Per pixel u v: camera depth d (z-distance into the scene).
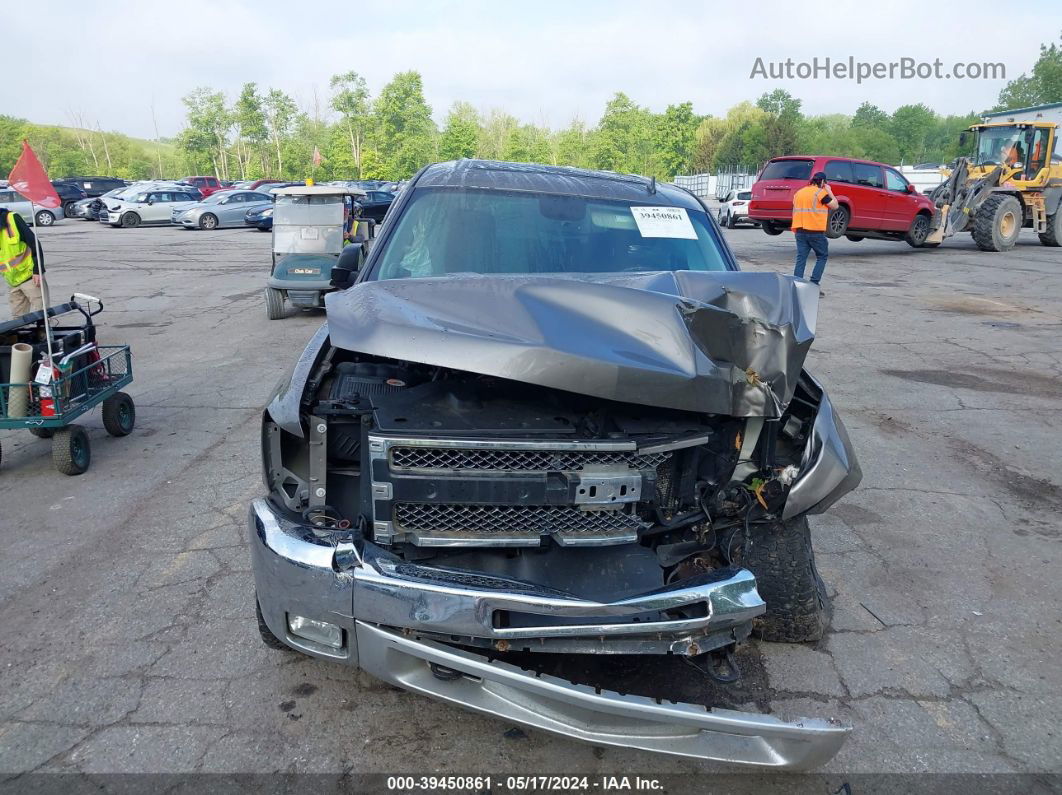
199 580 3.90
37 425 5.10
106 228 31.58
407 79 70.19
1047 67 60.34
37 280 7.96
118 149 97.62
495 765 2.68
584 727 2.46
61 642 3.37
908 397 7.12
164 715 2.90
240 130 77.75
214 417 6.66
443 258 3.84
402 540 2.56
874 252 19.05
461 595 2.39
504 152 81.31
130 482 5.22
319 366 3.06
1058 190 19.59
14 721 2.87
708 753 2.44
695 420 2.79
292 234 11.39
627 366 2.47
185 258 20.08
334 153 71.62
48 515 4.71
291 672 3.16
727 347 2.73
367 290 3.01
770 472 2.94
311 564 2.51
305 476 2.80
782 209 17.95
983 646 3.41
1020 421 6.48
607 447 2.51
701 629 2.54
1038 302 11.90
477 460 2.51
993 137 19.58
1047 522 4.65
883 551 4.27
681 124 77.94
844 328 10.05
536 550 2.68
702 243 4.18
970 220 18.95
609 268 3.88
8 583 3.88
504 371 2.42
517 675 2.38
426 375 3.10
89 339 5.95
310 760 2.69
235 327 10.77
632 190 4.46
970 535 4.47
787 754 2.44
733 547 2.93
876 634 3.48
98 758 2.68
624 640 2.51
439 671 2.52
